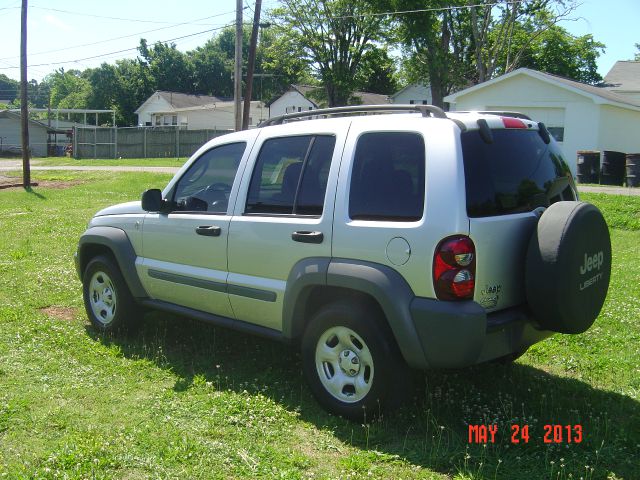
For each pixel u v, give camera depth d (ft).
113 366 17.94
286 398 15.71
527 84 82.33
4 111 181.98
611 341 19.62
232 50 273.54
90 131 151.02
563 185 15.72
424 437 13.58
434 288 12.90
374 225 13.75
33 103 424.05
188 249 17.97
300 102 192.03
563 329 13.67
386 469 12.32
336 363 14.62
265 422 14.37
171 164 126.11
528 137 15.30
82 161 138.72
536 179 14.92
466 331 12.66
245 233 16.31
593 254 13.87
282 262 15.49
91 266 21.12
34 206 61.00
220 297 17.15
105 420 14.42
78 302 24.91
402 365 13.78
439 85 136.46
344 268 13.99
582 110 78.33
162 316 22.63
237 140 17.75
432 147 13.43
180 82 262.06
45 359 18.44
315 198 15.15
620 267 30.37
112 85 256.11
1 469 12.21
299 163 15.81
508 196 13.93
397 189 13.75
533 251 13.46
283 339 15.85
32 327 21.38
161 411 14.90
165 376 17.24
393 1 131.34
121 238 20.03
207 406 15.15
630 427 13.87
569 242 13.17
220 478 12.01
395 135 14.17
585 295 13.74
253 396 15.79
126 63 266.36
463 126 13.56
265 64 183.73
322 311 14.61
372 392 13.82
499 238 13.41
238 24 75.15
